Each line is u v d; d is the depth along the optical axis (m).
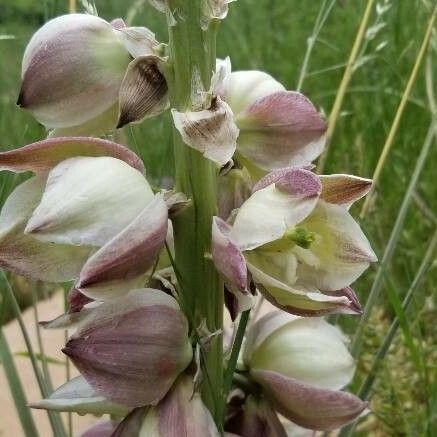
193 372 0.22
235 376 0.25
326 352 0.24
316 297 0.21
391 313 0.46
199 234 0.23
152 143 0.54
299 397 0.24
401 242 0.48
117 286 0.20
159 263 0.24
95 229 0.20
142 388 0.21
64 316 0.22
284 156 0.23
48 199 0.20
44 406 0.22
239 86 0.24
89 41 0.22
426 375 0.34
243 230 0.21
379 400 0.41
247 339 0.25
